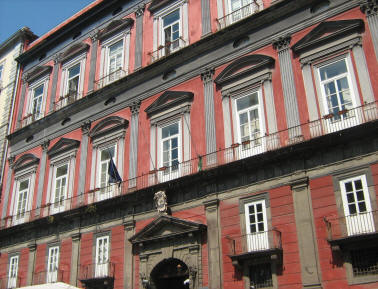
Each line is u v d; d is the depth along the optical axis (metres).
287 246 14.42
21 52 31.23
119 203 19.53
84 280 19.05
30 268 22.39
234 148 17.09
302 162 14.96
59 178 23.81
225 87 18.39
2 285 23.50
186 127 18.97
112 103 22.77
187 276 17.14
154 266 17.41
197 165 17.92
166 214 17.34
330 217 13.88
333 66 15.90
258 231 15.30
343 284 12.99
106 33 25.14
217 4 20.55
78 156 23.19
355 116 14.66
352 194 13.78
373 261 12.75
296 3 17.42
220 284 15.35
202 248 16.42
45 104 27.33
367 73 14.85
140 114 21.16
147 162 19.77
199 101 19.03
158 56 21.80
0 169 27.69
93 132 22.69
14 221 25.12
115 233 19.47
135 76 21.89
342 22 15.85
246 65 18.11
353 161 14.01
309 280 13.57
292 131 15.75
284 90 16.56
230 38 19.08
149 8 23.34
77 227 21.06
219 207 16.50
